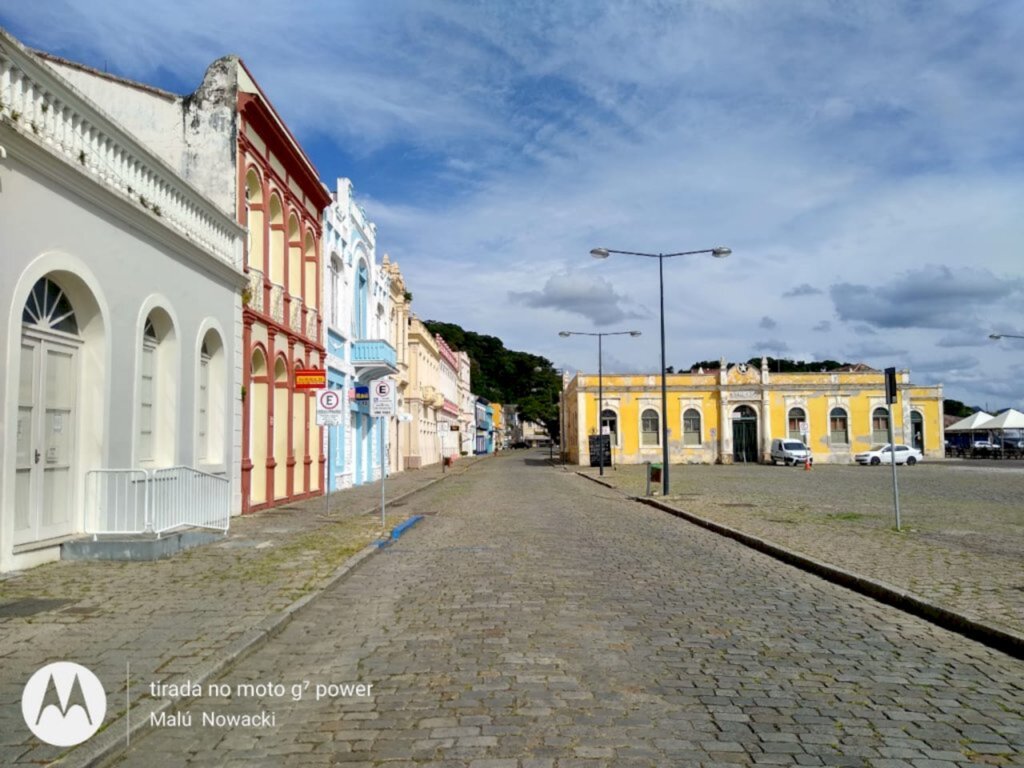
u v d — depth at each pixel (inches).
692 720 199.2
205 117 698.2
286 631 292.5
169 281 530.9
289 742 187.8
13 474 365.4
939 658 258.4
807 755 178.2
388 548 513.7
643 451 2583.7
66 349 419.8
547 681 230.1
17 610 306.0
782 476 1572.3
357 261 1272.1
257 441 773.9
